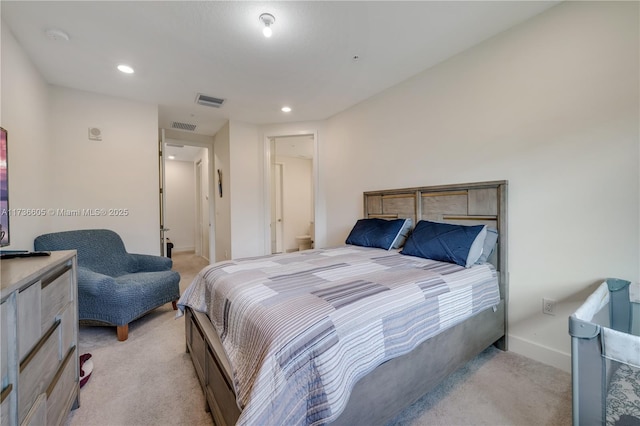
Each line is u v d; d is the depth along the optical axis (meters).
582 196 1.67
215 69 2.49
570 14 1.69
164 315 2.71
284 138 4.56
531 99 1.88
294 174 6.34
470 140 2.23
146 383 1.66
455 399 1.48
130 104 3.12
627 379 0.85
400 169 2.83
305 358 0.91
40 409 1.01
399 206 2.79
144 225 3.20
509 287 2.00
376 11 1.77
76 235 2.53
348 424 1.03
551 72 1.78
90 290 2.14
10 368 0.83
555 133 1.77
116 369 1.80
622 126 1.53
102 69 2.44
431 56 2.33
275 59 2.34
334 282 1.43
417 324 1.30
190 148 5.59
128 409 1.44
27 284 0.94
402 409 1.25
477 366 1.80
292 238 6.29
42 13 1.73
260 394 0.80
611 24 1.55
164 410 1.43
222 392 1.19
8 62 1.84
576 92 1.68
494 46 2.06
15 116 1.94
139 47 2.13
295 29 1.95
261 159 4.18
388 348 1.16
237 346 1.12
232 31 1.95
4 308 0.82
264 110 3.57
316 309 1.06
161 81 2.71
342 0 1.67
